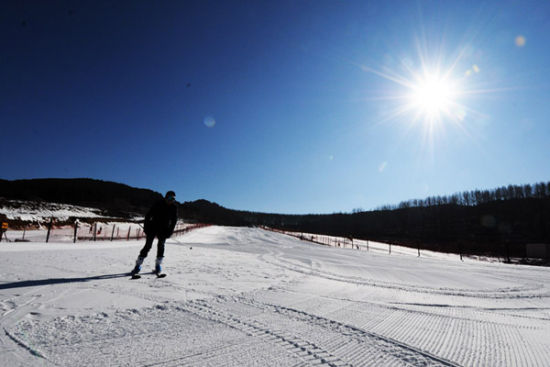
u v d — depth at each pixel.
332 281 5.57
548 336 2.63
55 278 3.94
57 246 9.69
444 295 4.84
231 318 2.66
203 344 2.02
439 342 2.32
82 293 3.21
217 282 4.43
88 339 1.99
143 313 2.66
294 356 1.90
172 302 3.07
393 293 4.61
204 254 9.58
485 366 1.86
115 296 3.17
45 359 1.64
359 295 4.22
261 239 34.19
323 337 2.30
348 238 58.75
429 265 11.38
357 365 1.80
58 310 2.57
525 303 4.47
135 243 14.62
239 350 1.95
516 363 1.93
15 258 5.82
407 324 2.79
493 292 5.46
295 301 3.49
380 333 2.47
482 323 3.03
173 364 1.69
